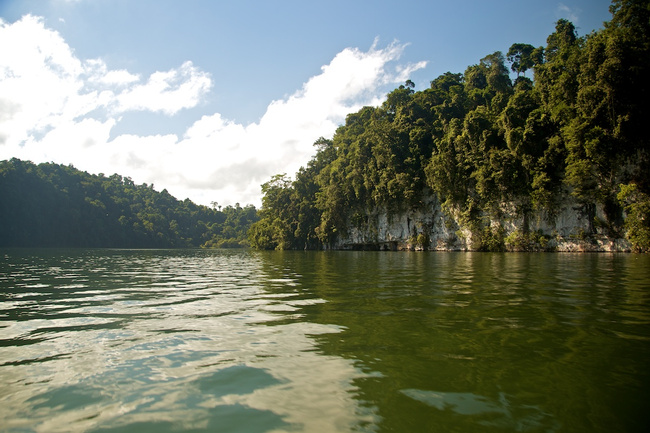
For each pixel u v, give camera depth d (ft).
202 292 40.86
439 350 18.95
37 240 348.59
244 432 11.62
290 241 290.97
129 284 49.29
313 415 12.61
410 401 13.51
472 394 14.01
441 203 194.80
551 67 160.66
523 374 15.76
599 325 23.61
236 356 18.48
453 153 181.78
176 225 520.42
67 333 23.15
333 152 309.01
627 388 14.35
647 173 124.77
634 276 51.13
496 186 164.25
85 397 14.15
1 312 29.71
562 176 147.43
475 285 43.06
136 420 12.46
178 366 17.22
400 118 228.63
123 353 19.15
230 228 578.25
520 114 167.84
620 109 125.49
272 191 311.47
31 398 14.07
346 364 17.17
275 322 25.36
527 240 156.66
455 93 231.50
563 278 49.42
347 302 32.58
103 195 436.76
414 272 62.08
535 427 11.72
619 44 121.39
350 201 249.34
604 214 135.44
